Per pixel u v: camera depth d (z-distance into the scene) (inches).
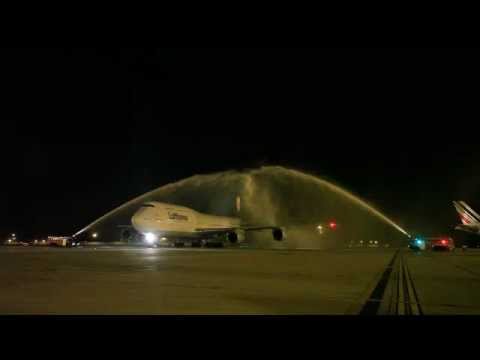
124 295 759.1
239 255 2297.0
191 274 1178.0
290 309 639.1
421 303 719.1
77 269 1302.9
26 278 1037.8
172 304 668.1
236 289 870.4
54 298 719.7
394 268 1535.4
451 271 1422.2
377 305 690.2
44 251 2507.4
